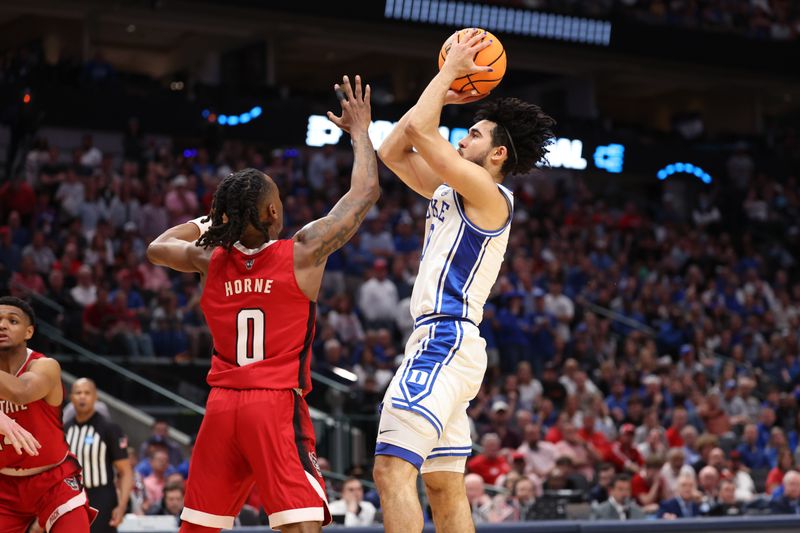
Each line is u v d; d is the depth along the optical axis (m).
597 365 16.06
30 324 5.10
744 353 18.08
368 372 14.01
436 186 4.50
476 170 4.12
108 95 19.55
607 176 25.58
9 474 5.17
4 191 15.60
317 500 3.92
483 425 12.67
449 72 4.14
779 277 21.27
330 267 16.67
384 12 21.23
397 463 4.04
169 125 20.03
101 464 7.49
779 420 14.99
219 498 3.96
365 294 15.72
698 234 23.00
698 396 14.84
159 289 15.08
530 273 18.03
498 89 28.62
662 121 30.89
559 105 27.69
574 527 7.29
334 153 21.34
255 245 4.08
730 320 18.84
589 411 12.63
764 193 25.09
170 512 8.84
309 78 28.92
